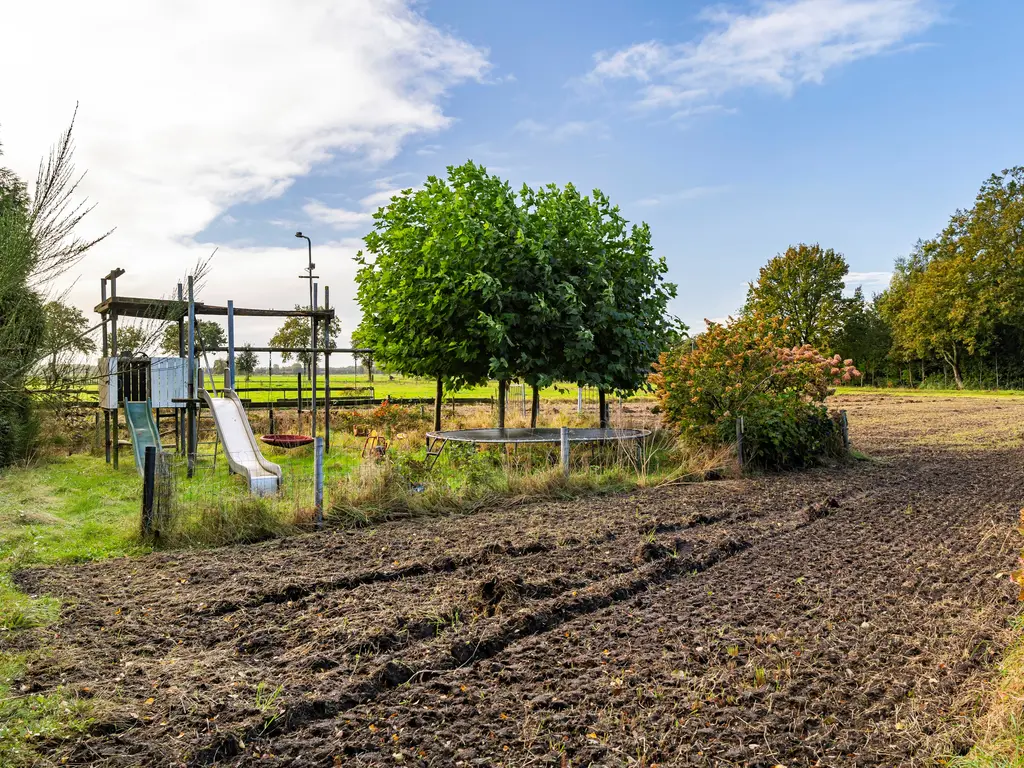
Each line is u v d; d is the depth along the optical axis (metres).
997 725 3.16
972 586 5.29
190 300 6.11
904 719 3.32
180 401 12.87
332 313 15.53
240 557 6.43
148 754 3.04
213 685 3.73
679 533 7.11
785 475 11.21
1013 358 48.16
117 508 8.77
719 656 4.06
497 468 11.23
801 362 12.58
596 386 13.98
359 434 18.27
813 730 3.25
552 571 5.80
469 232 12.23
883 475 11.07
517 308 12.62
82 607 5.03
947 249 50.12
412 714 3.42
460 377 14.03
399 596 5.21
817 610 4.80
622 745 3.13
